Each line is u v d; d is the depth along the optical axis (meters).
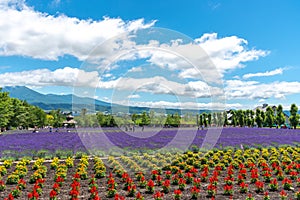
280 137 29.23
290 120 57.00
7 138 31.00
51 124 85.00
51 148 21.95
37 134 37.59
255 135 31.81
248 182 12.01
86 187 11.35
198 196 9.95
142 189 11.02
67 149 21.20
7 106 51.66
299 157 17.41
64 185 11.74
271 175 12.77
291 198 9.66
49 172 14.67
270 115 63.34
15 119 60.62
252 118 66.62
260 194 10.16
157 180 11.73
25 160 17.30
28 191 10.84
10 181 12.16
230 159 16.80
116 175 13.62
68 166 16.02
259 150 22.09
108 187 10.80
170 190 10.91
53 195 9.28
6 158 18.72
